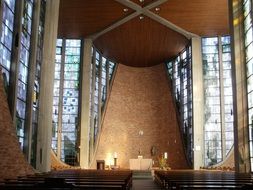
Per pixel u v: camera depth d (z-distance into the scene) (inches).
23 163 527.8
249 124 715.4
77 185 306.5
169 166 1284.4
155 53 1310.3
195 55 1166.3
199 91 1153.4
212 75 1167.6
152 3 944.3
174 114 1331.2
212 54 1179.3
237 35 760.3
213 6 954.1
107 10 983.0
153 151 1320.1
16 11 563.2
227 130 1123.3
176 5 955.3
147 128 1352.1
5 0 514.9
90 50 1191.6
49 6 764.6
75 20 1050.1
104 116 1323.8
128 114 1362.0
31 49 658.8
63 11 984.9
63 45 1203.2
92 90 1221.1
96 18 1035.9
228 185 335.0
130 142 1331.2
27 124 629.3
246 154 713.6
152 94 1390.3
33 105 675.4
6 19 522.3
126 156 1312.7
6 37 525.3
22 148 617.6
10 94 539.5
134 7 964.0
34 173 569.9
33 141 685.9
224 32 1144.8
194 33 1154.7
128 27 1094.4
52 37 764.0
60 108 1161.4
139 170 995.9
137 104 1378.0
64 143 1143.0
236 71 746.2
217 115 1140.5
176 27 1097.4
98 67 1289.4
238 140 722.8
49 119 738.2
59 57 1194.0
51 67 755.4
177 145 1286.9
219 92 1151.6
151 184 667.4
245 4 746.8
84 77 1173.7
